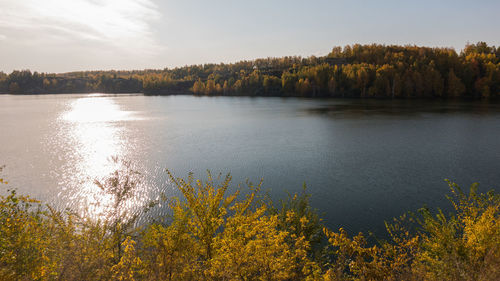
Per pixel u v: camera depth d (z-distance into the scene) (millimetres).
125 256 7992
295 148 50969
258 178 35281
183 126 80500
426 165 38469
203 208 9633
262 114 104438
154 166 41531
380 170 36875
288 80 197875
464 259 8523
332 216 24188
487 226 8555
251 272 7941
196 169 39812
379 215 24141
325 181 33281
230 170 38812
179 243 8625
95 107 148125
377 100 144875
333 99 160500
